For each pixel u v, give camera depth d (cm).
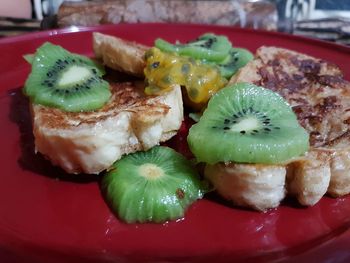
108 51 16
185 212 11
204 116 12
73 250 10
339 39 24
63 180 12
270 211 11
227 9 24
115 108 13
